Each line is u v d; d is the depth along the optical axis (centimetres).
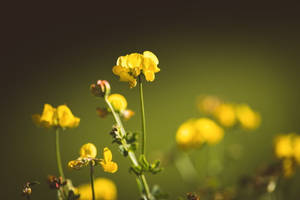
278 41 222
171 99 173
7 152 136
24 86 192
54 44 222
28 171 122
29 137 145
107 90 52
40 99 183
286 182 60
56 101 181
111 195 57
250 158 112
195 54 215
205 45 221
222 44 222
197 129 65
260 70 203
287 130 156
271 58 210
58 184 50
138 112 161
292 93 184
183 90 184
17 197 103
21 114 172
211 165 67
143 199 49
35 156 132
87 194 57
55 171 121
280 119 162
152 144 144
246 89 189
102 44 223
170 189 104
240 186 59
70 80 195
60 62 208
